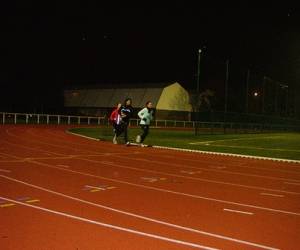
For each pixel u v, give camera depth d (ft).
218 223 23.61
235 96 172.55
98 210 25.64
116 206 26.84
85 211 25.29
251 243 20.13
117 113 73.82
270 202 30.04
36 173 38.65
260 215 25.96
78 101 216.13
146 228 22.09
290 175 44.65
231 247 19.43
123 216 24.44
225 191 33.71
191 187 34.86
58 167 43.04
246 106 148.66
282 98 177.06
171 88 196.65
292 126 183.32
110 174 39.91
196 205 28.07
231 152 67.41
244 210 27.14
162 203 28.27
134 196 30.22
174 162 51.85
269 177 42.68
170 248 18.97
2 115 138.41
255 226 23.26
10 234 20.33
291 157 62.44
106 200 28.50
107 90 211.82
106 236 20.48
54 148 62.54
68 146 66.64
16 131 99.30
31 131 101.91
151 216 24.64
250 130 149.18
